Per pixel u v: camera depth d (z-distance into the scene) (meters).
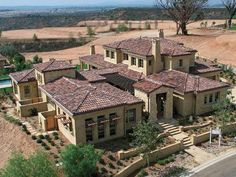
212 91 42.84
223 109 41.81
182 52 48.78
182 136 37.97
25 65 71.81
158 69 48.19
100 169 31.73
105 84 43.62
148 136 32.75
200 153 35.31
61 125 38.44
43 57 94.88
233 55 75.56
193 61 52.44
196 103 42.31
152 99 39.81
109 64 55.69
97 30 160.38
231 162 33.41
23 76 48.56
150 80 42.16
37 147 35.62
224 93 44.09
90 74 47.59
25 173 27.30
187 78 44.47
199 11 102.94
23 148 37.28
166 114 41.25
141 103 38.50
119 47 53.78
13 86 51.16
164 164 33.62
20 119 43.50
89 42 115.38
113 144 36.00
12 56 88.50
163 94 41.44
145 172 32.12
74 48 105.94
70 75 45.56
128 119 38.47
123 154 33.44
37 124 41.62
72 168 28.91
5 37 140.88
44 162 28.28
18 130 40.31
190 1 93.06
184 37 93.62
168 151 35.19
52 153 34.16
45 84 43.75
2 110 47.47
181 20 96.00
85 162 29.00
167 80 44.94
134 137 36.88
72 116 33.72
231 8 109.06
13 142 39.41
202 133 38.09
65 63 46.62
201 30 107.81
